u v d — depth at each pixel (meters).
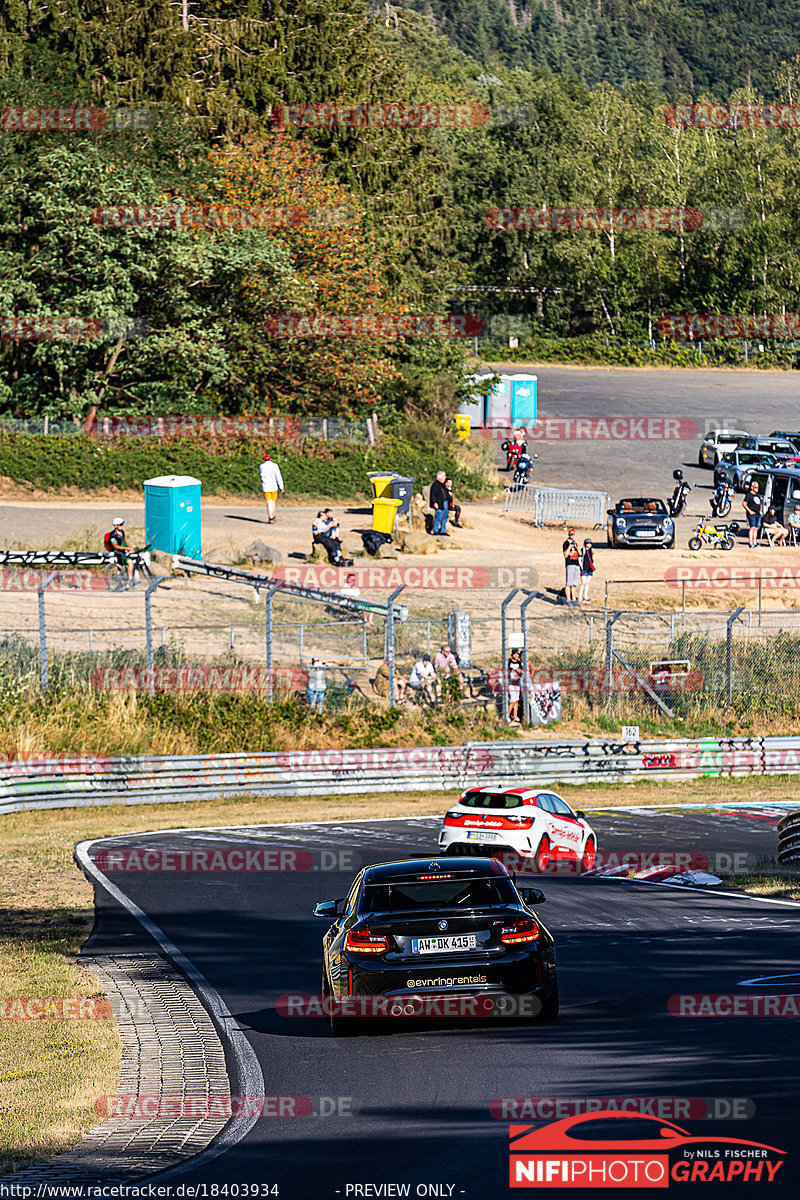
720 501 159.62
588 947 42.62
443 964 30.88
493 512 158.12
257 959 43.56
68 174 151.25
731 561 136.00
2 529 125.69
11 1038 34.31
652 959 39.88
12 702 89.81
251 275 161.88
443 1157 22.14
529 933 31.62
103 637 101.19
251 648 103.56
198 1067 30.61
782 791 93.31
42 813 83.12
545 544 143.38
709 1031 29.88
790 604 122.31
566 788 94.88
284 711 95.12
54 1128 26.59
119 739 89.62
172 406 160.12
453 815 61.09
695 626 115.50
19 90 155.62
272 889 57.38
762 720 105.56
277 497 152.50
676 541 146.88
